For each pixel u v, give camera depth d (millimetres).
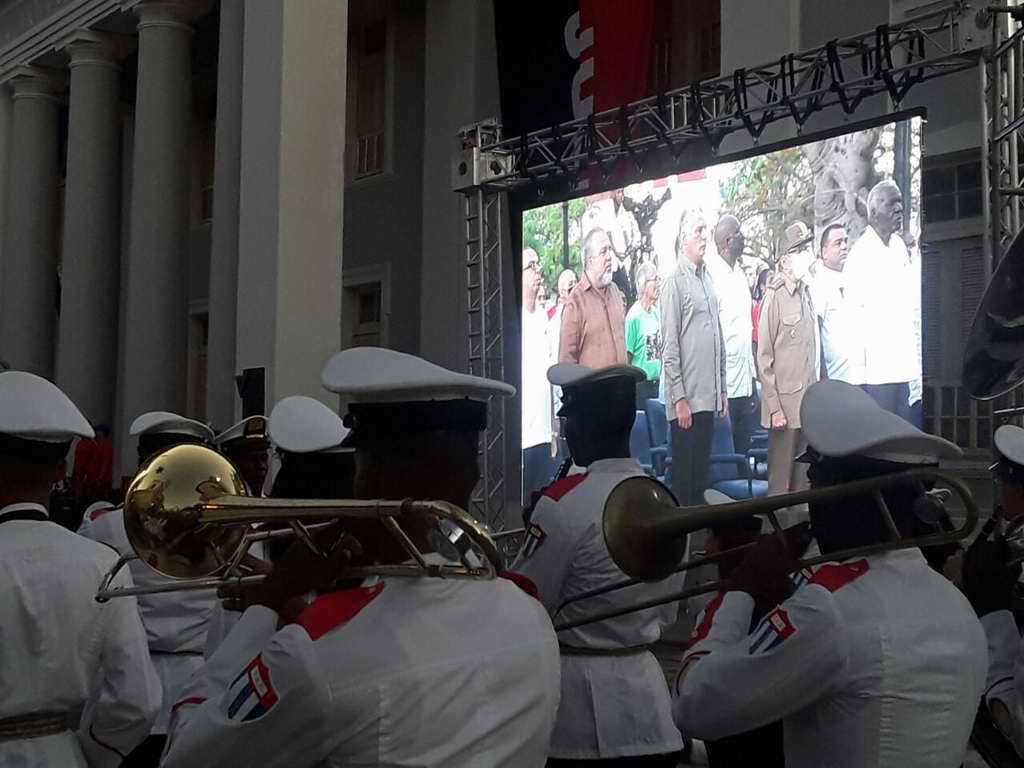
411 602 1763
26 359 15312
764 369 7336
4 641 2551
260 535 2203
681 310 7805
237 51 9992
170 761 1709
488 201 8672
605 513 2469
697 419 7730
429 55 12328
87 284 13883
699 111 7273
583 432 3484
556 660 1939
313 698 1628
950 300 7879
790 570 2229
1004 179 6055
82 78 14070
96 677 2750
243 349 9180
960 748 2209
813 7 8484
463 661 1745
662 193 7918
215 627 3391
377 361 1877
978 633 2281
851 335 6867
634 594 3424
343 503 1793
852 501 2238
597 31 9195
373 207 13312
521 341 8867
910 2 7848
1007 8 5730
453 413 1874
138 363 12297
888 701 2105
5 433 2629
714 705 2189
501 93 9891
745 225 7441
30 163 15477
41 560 2613
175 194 12570
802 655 2102
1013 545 2818
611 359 8266
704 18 9906
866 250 6793
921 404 6535
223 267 9891
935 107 7922
